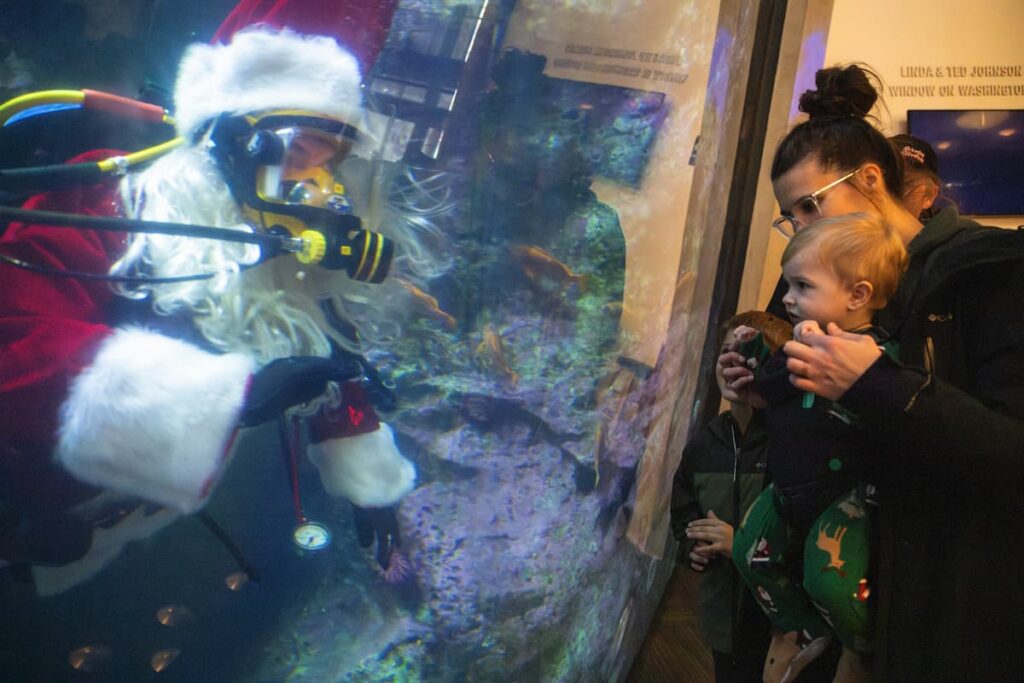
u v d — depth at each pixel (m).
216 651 1.29
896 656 1.53
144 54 1.09
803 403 1.73
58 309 1.07
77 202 1.05
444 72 1.36
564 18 1.58
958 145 4.73
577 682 2.33
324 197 1.21
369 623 1.49
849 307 1.61
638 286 2.31
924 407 1.40
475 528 1.66
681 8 2.13
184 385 1.13
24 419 1.05
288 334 1.26
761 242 4.68
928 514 1.52
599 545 2.37
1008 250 1.46
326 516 1.42
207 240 1.13
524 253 1.66
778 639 2.02
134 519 1.17
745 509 2.28
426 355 1.48
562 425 1.96
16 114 1.01
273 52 1.16
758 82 4.43
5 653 1.13
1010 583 1.45
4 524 1.08
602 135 1.85
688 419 3.79
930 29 4.60
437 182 1.42
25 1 1.00
